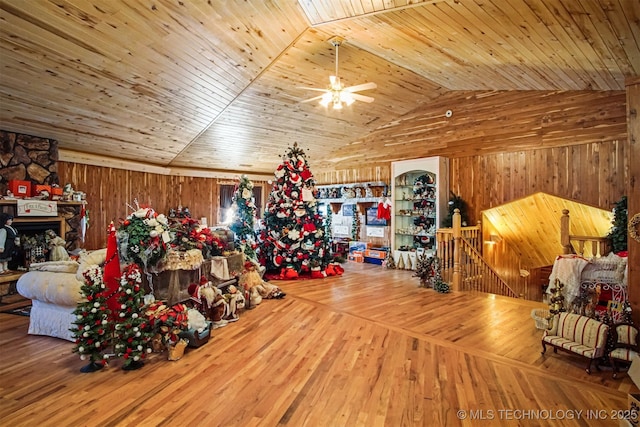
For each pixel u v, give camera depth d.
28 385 2.73
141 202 7.54
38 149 5.38
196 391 2.66
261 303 5.09
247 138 7.64
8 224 4.80
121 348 3.01
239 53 4.61
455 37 4.26
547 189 6.10
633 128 3.23
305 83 5.95
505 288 7.11
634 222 3.23
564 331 3.25
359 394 2.62
